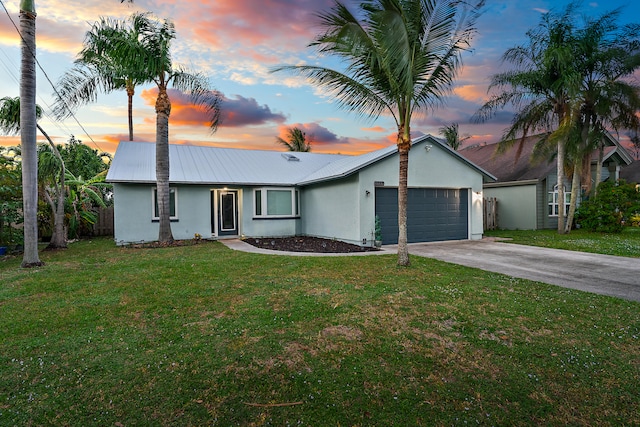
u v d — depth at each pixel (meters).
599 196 15.14
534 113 15.44
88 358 3.37
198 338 3.82
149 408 2.64
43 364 3.25
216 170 14.23
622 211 14.84
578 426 2.49
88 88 11.42
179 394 2.81
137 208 12.34
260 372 3.14
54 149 10.86
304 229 14.89
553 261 8.51
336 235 12.61
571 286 6.04
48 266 7.75
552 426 2.49
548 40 14.61
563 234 14.87
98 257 8.98
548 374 3.15
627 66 14.15
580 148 15.15
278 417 2.56
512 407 2.69
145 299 5.17
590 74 14.74
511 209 18.34
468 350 3.58
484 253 9.88
